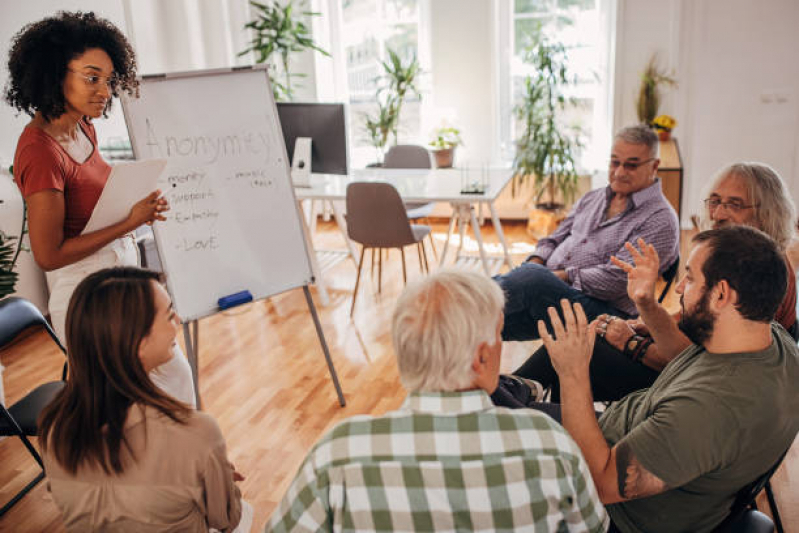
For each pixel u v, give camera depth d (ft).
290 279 9.45
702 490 4.37
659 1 16.98
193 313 8.67
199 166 8.63
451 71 19.40
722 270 4.09
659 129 16.93
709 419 4.08
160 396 4.29
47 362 11.84
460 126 19.85
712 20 17.19
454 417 3.44
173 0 17.07
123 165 6.21
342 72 20.43
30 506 7.93
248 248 9.07
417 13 19.35
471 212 13.30
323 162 13.91
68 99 6.46
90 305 4.14
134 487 4.18
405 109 20.15
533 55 17.69
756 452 4.18
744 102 17.66
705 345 4.35
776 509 6.79
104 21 6.74
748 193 6.55
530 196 19.08
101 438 4.10
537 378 7.18
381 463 3.40
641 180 8.73
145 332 4.22
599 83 18.49
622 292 8.58
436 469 3.36
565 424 4.50
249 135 9.00
